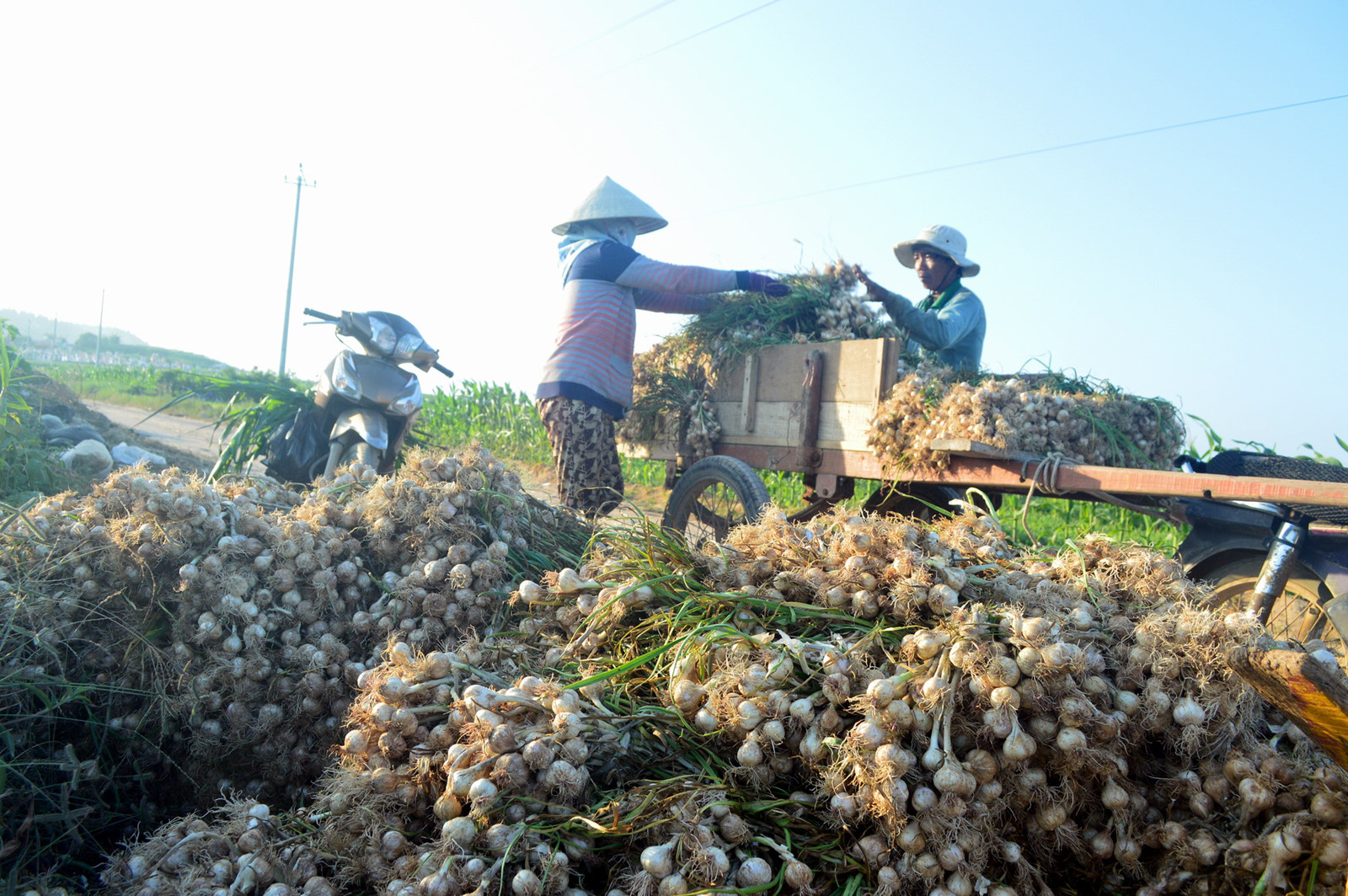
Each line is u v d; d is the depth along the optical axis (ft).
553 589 7.66
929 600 5.92
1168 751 5.47
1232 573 10.55
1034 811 5.25
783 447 14.40
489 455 10.07
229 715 7.43
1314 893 4.59
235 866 5.25
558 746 5.26
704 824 4.92
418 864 5.00
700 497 16.34
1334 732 4.06
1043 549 7.66
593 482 15.01
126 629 7.66
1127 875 5.29
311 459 16.43
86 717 7.47
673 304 16.28
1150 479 9.36
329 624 8.30
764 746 5.36
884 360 12.62
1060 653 4.94
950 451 11.17
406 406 16.05
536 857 4.83
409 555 8.93
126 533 7.72
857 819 5.00
